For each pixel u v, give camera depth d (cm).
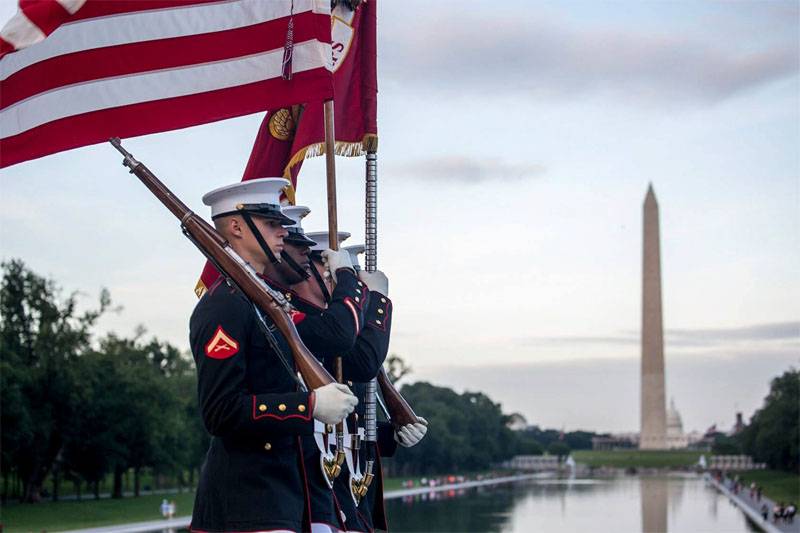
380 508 886
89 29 759
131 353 10738
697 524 9512
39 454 9625
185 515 9488
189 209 745
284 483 728
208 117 771
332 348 781
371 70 929
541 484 19800
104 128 757
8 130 750
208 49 777
